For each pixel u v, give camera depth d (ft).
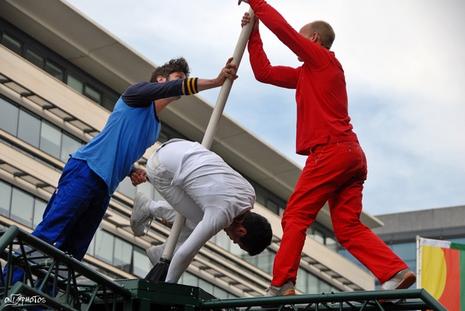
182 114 161.58
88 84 147.54
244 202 30.50
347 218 31.48
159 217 33.63
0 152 128.47
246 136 167.84
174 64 32.65
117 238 141.90
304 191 31.30
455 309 60.59
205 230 30.17
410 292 28.71
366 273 187.42
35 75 135.13
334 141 31.24
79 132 139.44
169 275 30.66
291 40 31.48
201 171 30.45
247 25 32.91
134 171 33.01
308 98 31.63
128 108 31.63
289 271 30.76
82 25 143.74
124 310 30.07
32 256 32.32
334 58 31.81
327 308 30.78
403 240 209.97
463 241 206.90
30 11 140.15
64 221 31.01
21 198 129.39
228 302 30.55
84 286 30.53
